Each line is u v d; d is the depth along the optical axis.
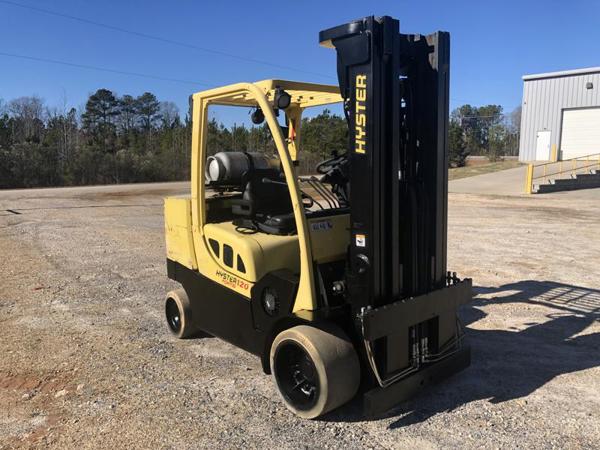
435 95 3.69
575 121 34.53
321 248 3.79
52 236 11.72
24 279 7.78
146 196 23.36
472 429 3.48
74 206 18.52
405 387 3.66
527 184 22.22
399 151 3.68
